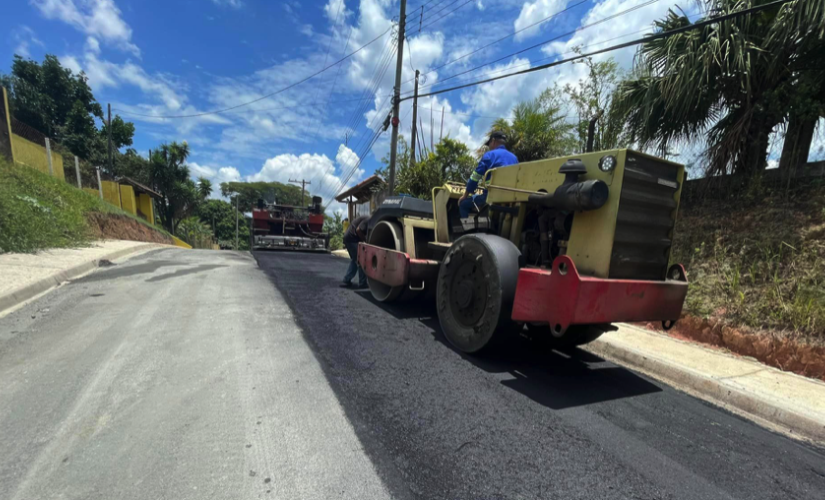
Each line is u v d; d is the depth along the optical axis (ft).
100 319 13.16
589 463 7.25
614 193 9.89
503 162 14.11
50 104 87.15
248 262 31.76
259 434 7.25
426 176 42.96
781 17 14.48
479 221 14.88
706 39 16.53
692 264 16.61
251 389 8.95
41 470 6.00
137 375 9.30
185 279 20.77
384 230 19.24
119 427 7.22
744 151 17.08
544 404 9.50
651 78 18.90
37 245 23.38
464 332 12.46
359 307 17.79
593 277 9.78
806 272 13.32
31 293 15.38
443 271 13.67
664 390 11.00
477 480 6.49
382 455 6.93
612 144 21.75
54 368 9.46
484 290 11.91
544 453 7.44
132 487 5.74
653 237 10.87
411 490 6.11
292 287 21.45
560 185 10.91
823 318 11.84
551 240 11.71
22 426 7.10
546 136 32.14
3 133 35.94
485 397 9.59
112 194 68.69
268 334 12.77
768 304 13.35
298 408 8.28
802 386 10.71
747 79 15.14
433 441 7.52
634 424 8.90
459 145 45.39
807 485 7.14
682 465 7.45
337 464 6.57
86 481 5.82
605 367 12.48
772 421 9.57
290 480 6.10
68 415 7.52
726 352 13.33
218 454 6.60
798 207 15.05
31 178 33.47
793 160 16.03
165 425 7.35
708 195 18.24
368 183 65.05
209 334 12.32
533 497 6.21
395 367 10.96
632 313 10.11
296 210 57.41
